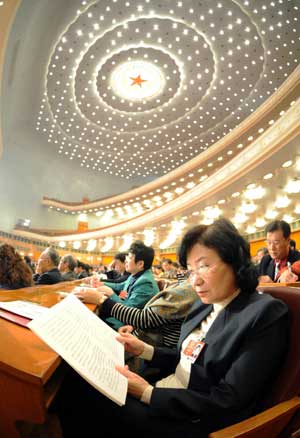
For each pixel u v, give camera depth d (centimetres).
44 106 1605
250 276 94
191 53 1308
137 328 146
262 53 1234
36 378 52
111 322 197
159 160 2056
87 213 2184
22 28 910
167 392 79
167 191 1744
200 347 97
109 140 1847
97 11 1141
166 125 1694
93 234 1711
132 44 1288
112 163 2127
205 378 89
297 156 626
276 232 232
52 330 68
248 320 83
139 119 1667
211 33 1200
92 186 2222
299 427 73
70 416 89
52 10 1053
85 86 1471
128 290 222
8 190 1833
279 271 243
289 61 1236
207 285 95
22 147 1880
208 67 1356
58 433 82
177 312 143
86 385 91
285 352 79
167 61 1371
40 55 1250
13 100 1268
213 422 76
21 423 69
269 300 85
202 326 110
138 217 1354
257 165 671
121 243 1770
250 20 1120
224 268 94
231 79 1375
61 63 1343
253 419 66
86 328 86
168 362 115
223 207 980
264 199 884
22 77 1223
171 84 1468
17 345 66
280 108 1053
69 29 1198
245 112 1534
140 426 78
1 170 1798
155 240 1543
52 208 2061
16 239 1803
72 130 1773
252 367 76
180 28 1210
